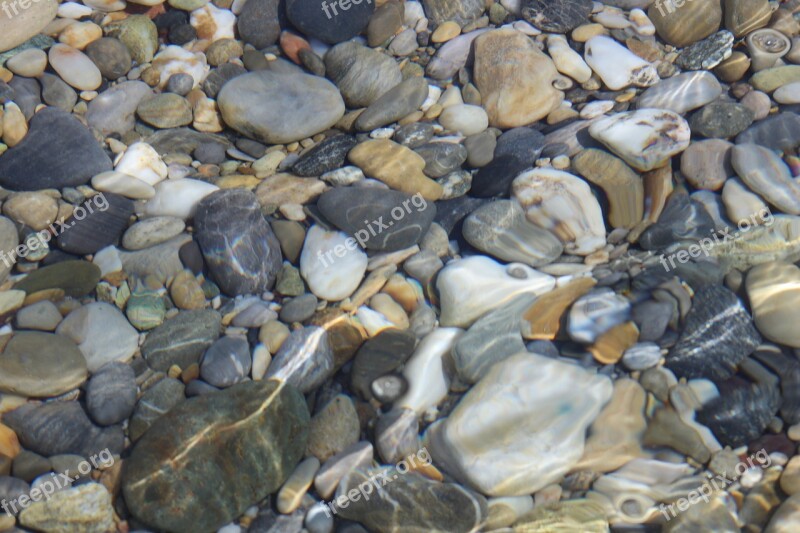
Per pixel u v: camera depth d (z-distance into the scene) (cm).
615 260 301
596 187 321
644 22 374
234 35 380
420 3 387
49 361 273
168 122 351
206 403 259
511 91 351
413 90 351
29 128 333
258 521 245
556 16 375
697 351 270
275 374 271
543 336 279
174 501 242
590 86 357
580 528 236
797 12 369
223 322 292
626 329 276
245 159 345
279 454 252
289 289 300
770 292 278
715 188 315
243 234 303
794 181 308
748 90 348
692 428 254
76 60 353
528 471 245
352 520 244
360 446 258
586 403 257
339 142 341
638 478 245
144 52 366
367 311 291
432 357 275
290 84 353
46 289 294
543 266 301
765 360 267
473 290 289
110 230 313
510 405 256
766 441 251
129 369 277
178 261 304
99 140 344
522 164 330
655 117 329
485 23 384
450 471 252
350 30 371
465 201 324
